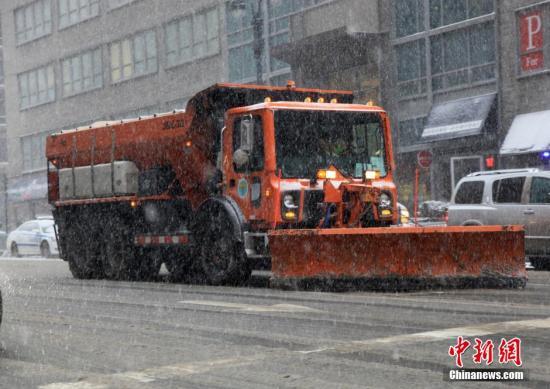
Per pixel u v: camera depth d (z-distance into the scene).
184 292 20.78
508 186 25.97
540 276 23.61
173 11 66.38
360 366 10.41
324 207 20.97
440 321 13.84
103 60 73.69
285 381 9.73
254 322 14.53
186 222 24.33
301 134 21.44
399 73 50.69
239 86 23.12
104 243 27.52
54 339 13.31
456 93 47.69
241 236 21.52
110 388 9.66
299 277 19.44
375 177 21.75
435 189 48.47
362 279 18.80
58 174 29.47
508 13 44.75
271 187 20.97
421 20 49.50
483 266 19.20
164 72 67.50
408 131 50.25
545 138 41.47
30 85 83.38
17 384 10.02
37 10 81.69
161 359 11.34
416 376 9.77
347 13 51.16
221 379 9.95
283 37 57.09
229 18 61.72
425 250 18.66
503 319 13.89
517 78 44.34
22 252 47.53
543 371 9.91
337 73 54.25
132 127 25.97
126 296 20.25
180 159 24.16
